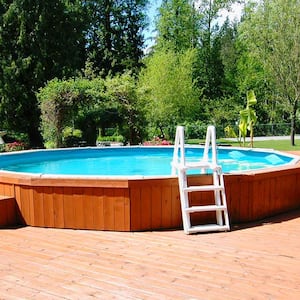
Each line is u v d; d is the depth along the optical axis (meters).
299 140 21.30
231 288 2.82
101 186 4.48
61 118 14.41
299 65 17.11
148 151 11.27
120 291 2.78
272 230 4.48
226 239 4.10
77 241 4.07
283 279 2.99
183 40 27.84
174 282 2.93
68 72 19.00
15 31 18.11
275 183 5.23
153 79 19.59
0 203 4.70
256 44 18.59
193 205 4.71
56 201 4.63
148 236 4.25
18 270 3.21
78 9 22.34
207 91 28.83
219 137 23.47
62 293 2.75
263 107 26.56
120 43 28.33
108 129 20.77
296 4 16.94
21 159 9.67
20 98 17.77
